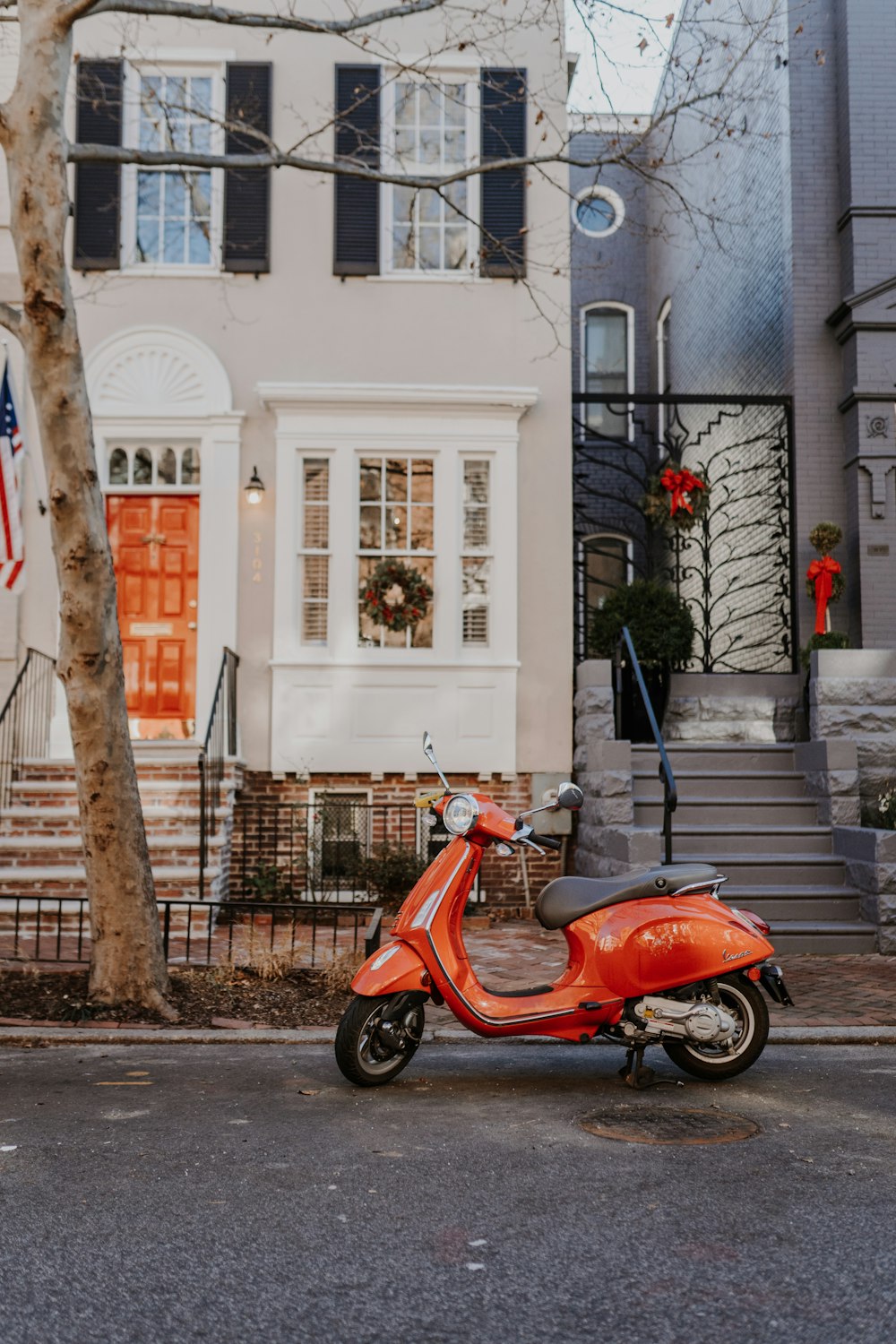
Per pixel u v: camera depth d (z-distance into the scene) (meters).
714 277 14.92
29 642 11.16
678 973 5.31
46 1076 5.43
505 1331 2.87
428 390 11.45
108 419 11.48
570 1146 4.33
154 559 11.60
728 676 12.02
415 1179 3.95
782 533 12.37
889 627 11.62
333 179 11.72
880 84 12.00
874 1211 3.64
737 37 14.01
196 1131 4.52
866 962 8.55
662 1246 3.37
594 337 17.95
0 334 11.32
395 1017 5.28
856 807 9.99
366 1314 2.95
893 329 11.73
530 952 8.58
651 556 13.16
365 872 10.45
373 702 11.29
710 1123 4.66
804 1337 2.84
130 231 11.71
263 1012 6.67
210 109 11.67
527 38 11.88
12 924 8.99
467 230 11.87
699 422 15.17
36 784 10.16
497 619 11.42
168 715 11.45
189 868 9.16
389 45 11.77
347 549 11.41
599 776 10.09
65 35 6.47
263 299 11.66
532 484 11.62
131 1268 3.22
